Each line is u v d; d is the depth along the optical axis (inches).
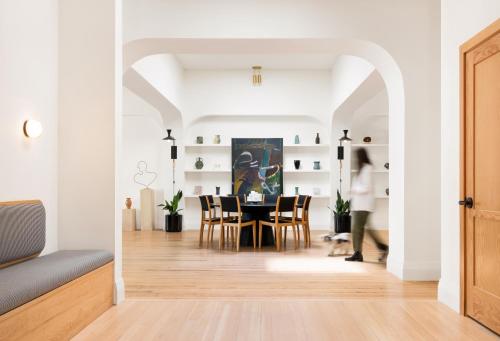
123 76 255.4
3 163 121.7
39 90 138.9
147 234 368.2
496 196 119.0
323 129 412.8
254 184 405.1
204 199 298.0
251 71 395.9
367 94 302.8
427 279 190.5
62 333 110.4
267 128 413.1
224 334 119.3
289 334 119.4
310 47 202.7
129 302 152.6
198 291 171.9
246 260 243.3
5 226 116.3
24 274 106.6
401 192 194.9
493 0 122.1
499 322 116.8
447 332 120.8
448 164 148.6
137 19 190.5
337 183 388.2
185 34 190.9
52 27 146.6
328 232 380.2
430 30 191.3
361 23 191.0
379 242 241.3
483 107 125.6
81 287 121.8
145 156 414.9
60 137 149.4
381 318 133.9
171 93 342.3
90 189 148.9
